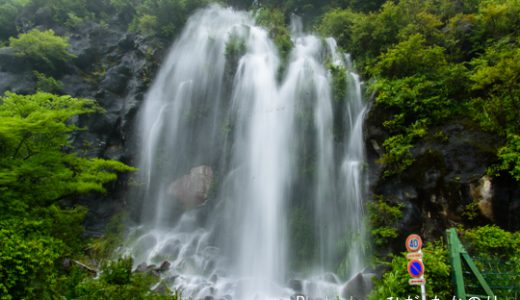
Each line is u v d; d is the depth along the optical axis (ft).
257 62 54.44
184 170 53.57
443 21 52.85
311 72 49.75
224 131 52.44
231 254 43.78
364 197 38.45
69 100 30.48
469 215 31.76
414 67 41.81
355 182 40.14
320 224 41.52
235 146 50.70
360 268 34.86
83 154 50.80
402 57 41.29
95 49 64.44
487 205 31.30
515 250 27.17
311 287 34.22
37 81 55.21
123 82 60.49
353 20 55.77
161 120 57.47
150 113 57.82
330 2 76.69
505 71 33.60
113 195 51.85
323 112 45.98
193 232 48.01
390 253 32.91
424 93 38.86
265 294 33.76
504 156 31.09
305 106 47.42
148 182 53.72
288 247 41.98
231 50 56.80
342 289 31.55
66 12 69.26
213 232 46.50
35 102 27.96
